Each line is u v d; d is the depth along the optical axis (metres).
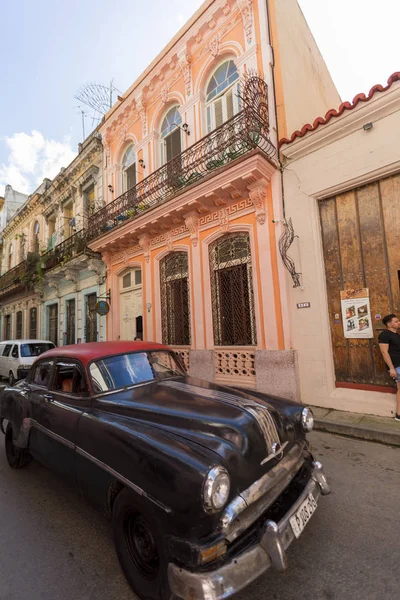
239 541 1.87
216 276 7.92
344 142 5.82
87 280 12.73
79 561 2.42
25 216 19.39
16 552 2.53
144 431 2.26
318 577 2.15
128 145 11.50
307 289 6.18
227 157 7.20
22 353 10.67
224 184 6.90
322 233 6.21
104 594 2.11
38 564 2.39
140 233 9.49
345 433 4.83
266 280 6.71
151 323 9.43
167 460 1.93
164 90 9.56
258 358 6.66
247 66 7.39
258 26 7.31
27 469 4.12
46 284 15.87
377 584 2.07
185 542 1.73
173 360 3.92
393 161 5.26
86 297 12.89
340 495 3.16
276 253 6.61
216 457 2.00
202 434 2.21
